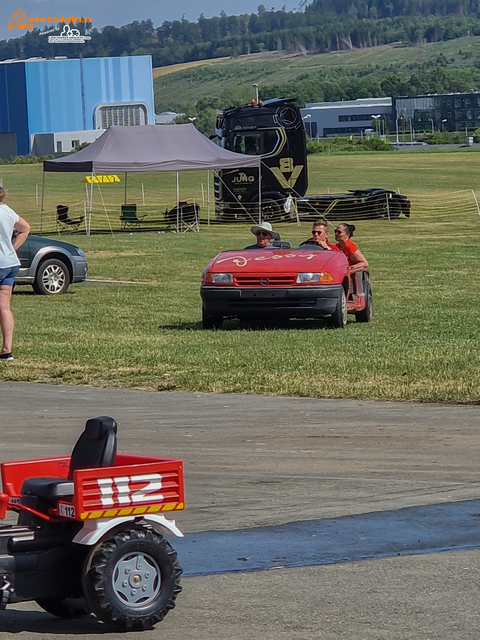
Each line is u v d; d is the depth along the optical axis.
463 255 52.84
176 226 69.56
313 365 20.30
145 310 31.56
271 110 77.50
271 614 8.15
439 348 22.47
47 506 7.92
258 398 17.80
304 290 25.92
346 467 13.05
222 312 26.33
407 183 117.00
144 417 16.17
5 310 21.36
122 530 7.72
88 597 7.61
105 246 57.41
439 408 16.69
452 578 9.00
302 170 78.19
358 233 67.88
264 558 9.61
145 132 65.12
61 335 25.33
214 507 11.36
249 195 77.06
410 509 11.21
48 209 87.56
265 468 13.02
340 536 10.28
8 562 7.55
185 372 19.86
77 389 18.75
